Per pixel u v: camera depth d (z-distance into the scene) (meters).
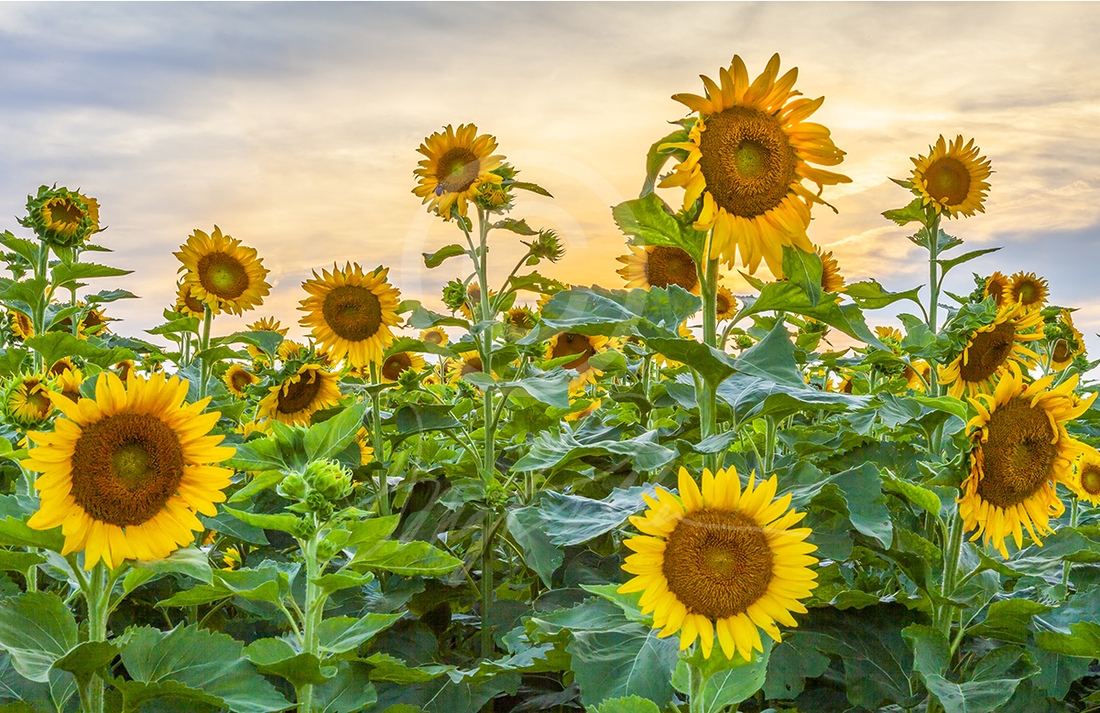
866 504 2.67
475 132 2.94
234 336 4.54
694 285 3.07
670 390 3.48
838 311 2.48
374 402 3.84
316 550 2.25
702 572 1.98
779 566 1.99
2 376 4.12
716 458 2.70
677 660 2.30
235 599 2.82
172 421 2.04
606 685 2.28
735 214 2.18
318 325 3.87
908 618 2.92
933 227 5.16
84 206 4.42
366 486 3.60
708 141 2.15
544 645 2.65
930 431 3.65
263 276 4.73
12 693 2.30
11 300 4.41
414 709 2.44
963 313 3.56
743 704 3.09
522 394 3.24
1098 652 2.60
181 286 4.66
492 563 3.63
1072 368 5.74
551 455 3.06
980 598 2.88
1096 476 3.49
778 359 2.53
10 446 2.28
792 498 2.61
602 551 3.58
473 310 3.10
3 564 2.26
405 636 3.21
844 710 2.92
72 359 4.20
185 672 2.13
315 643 2.23
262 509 3.23
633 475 3.46
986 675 2.66
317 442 2.39
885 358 4.01
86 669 2.08
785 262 2.38
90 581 2.18
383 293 3.85
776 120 2.17
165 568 2.00
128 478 2.00
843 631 2.86
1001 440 2.52
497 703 3.24
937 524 3.32
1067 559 2.87
